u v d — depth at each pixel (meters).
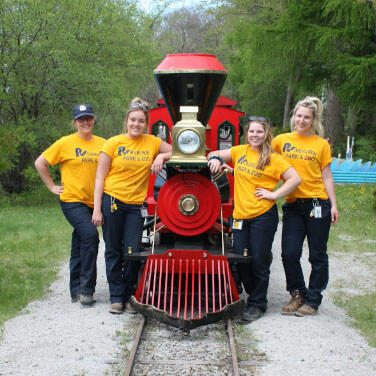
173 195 5.12
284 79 23.11
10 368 4.04
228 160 5.20
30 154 17.69
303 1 16.95
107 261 5.41
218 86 5.20
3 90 15.95
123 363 4.12
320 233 5.14
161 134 7.58
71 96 17.33
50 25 15.88
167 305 5.49
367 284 6.86
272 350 4.39
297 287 5.38
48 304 5.79
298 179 4.93
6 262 7.94
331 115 23.56
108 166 5.30
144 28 21.19
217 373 3.96
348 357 4.29
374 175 19.31
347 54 16.94
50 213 14.73
